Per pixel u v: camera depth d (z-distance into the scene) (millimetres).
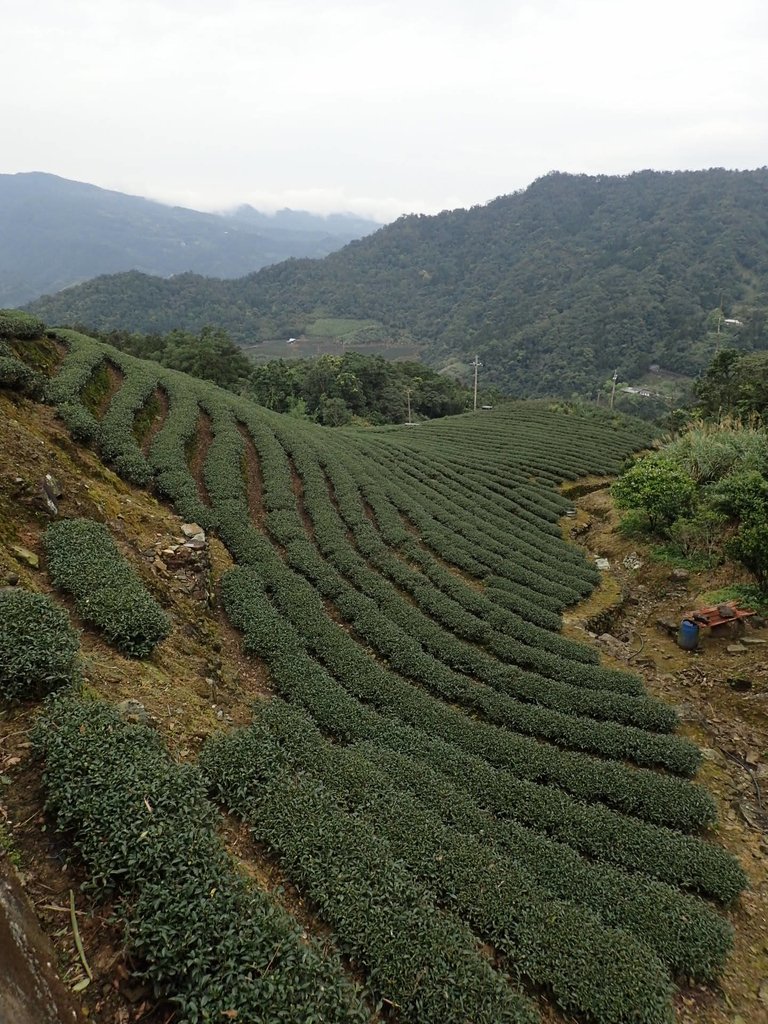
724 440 28750
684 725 15508
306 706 13461
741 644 18172
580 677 17109
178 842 7023
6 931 5496
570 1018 7738
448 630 19969
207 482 24531
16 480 13500
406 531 27906
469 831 10430
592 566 27453
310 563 21234
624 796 12203
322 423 78375
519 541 29203
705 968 8641
